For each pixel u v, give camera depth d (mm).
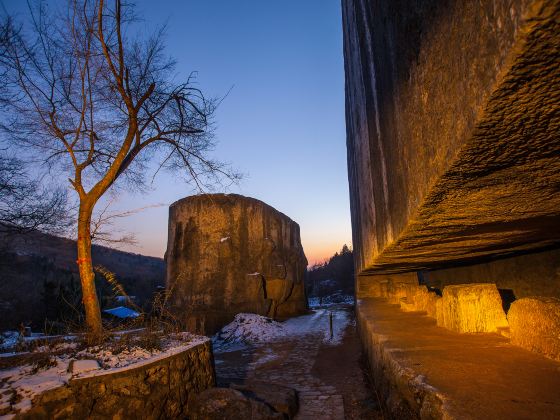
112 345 4691
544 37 698
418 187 1742
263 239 19359
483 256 4863
